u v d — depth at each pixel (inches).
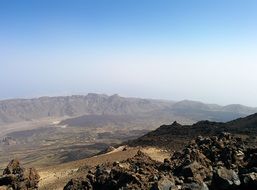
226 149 2258.9
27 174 2910.9
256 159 1908.2
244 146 2477.9
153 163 2618.1
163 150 3917.3
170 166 2190.0
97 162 3676.2
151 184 1915.6
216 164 2112.5
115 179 2208.4
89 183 2294.5
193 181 1786.4
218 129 4559.5
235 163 2091.5
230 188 1681.8
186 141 4168.3
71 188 2311.8
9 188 2768.2
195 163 1953.7
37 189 2906.0
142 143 4421.8
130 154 3846.0
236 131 4210.1
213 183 1750.7
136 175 2048.5
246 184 1658.5
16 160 3036.4
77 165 3730.3
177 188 1716.3
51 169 3801.7
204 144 2561.5
